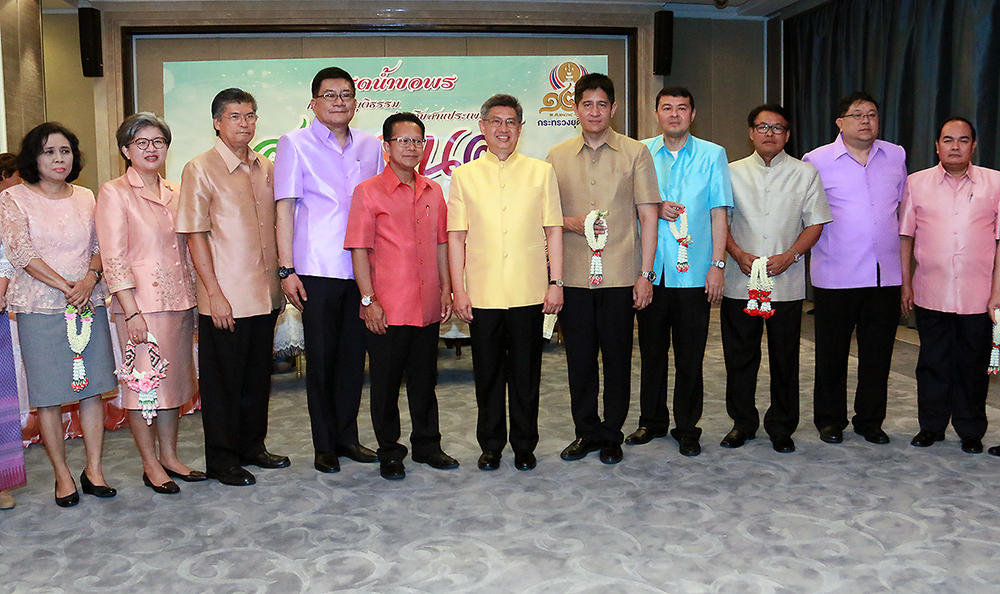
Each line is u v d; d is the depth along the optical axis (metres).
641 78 8.32
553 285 3.27
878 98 7.52
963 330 3.52
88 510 2.94
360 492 3.09
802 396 4.66
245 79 7.95
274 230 3.36
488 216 3.24
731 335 3.64
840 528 2.65
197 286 3.18
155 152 3.07
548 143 8.30
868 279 3.56
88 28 7.52
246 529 2.72
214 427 3.23
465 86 8.14
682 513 2.81
